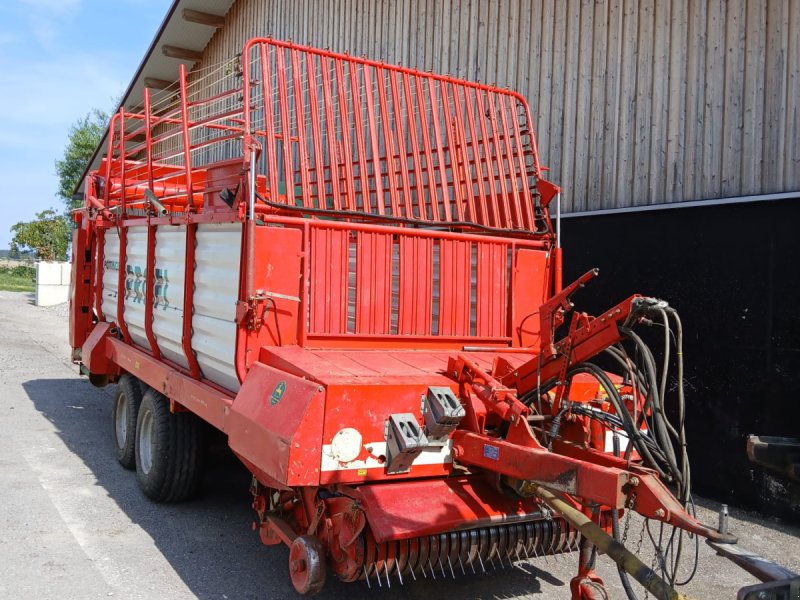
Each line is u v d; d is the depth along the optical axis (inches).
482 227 200.5
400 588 175.9
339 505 142.9
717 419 253.0
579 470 123.0
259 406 149.3
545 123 318.0
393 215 195.6
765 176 241.9
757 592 100.3
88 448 289.3
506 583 183.6
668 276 268.5
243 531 208.4
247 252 161.8
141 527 207.2
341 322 174.9
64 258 1658.5
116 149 433.7
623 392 171.6
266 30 541.6
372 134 199.2
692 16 264.2
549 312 147.4
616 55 290.0
